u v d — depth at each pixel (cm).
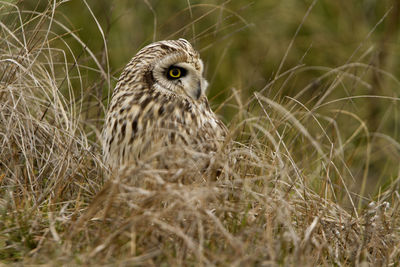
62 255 728
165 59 973
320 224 880
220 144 993
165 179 866
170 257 727
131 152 959
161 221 766
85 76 1266
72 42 1414
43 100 1100
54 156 1026
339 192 1070
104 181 991
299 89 1627
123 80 988
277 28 1723
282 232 803
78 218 830
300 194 943
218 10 1600
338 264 832
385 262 868
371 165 1478
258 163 927
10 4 1109
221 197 835
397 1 1705
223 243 778
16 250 772
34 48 1099
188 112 979
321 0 1770
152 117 961
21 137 991
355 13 1758
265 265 746
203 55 1591
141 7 1545
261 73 1638
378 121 1579
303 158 1131
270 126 1098
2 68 1117
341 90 1582
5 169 1001
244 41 1655
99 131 1170
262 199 859
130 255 717
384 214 974
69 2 1466
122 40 1470
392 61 1681
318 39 1711
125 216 793
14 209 862
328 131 1418
